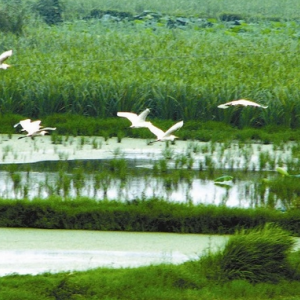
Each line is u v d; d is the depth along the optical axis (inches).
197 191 596.1
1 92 887.1
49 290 339.9
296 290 358.0
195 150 741.3
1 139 781.3
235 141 800.3
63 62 1003.3
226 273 367.9
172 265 375.6
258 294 348.2
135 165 685.9
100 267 380.5
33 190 577.6
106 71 964.6
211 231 468.1
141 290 344.5
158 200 505.0
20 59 1016.9
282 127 840.9
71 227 469.4
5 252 415.5
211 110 868.0
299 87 888.3
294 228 470.9
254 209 485.7
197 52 1089.4
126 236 454.6
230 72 959.6
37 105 880.3
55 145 761.0
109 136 806.5
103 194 573.6
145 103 890.1
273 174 663.1
